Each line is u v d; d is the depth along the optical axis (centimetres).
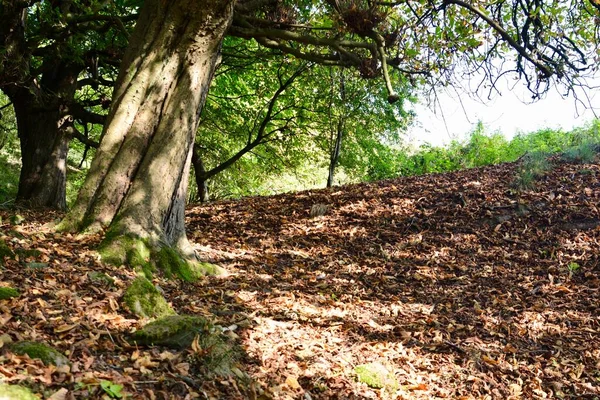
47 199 1220
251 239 852
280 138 1791
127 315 443
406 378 472
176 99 652
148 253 601
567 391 488
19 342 334
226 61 1535
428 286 702
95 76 1326
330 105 1658
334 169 1945
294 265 746
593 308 634
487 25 855
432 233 860
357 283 696
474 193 958
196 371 379
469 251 802
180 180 662
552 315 623
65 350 353
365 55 959
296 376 429
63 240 599
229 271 679
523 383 493
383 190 1036
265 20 857
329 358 472
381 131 1856
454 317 614
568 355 543
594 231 809
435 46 840
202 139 1822
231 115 1733
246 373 407
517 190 947
